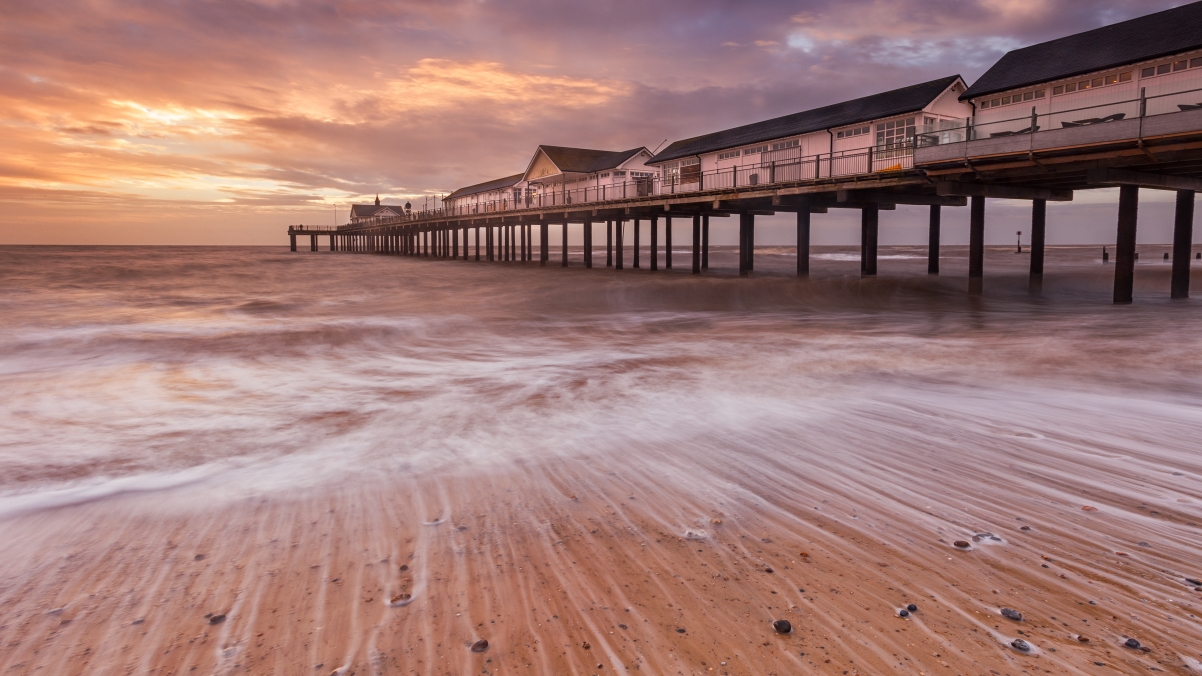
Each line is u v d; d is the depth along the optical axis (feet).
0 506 12.69
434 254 223.10
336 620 8.24
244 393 24.30
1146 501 11.82
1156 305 54.34
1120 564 9.41
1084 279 87.04
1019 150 49.37
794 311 56.34
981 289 66.39
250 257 228.43
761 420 18.62
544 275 112.06
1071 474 13.37
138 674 7.15
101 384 26.05
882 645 7.51
